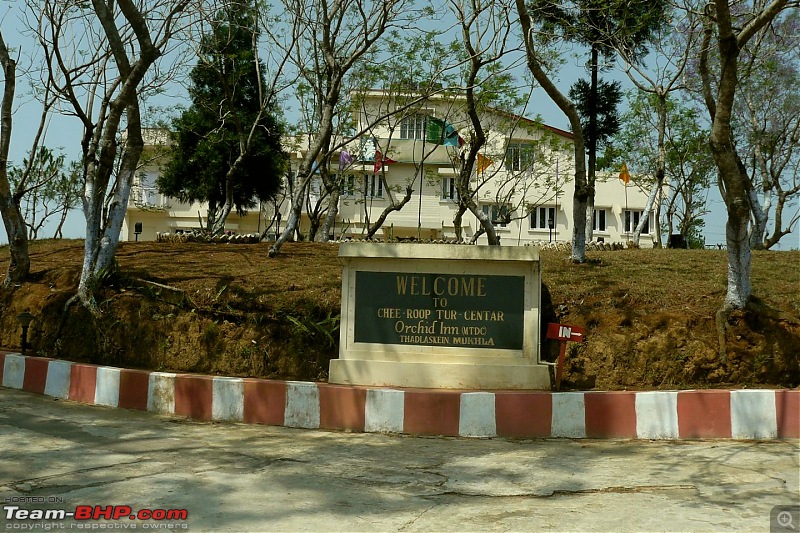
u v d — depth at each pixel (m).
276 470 6.72
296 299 9.98
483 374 8.71
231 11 14.61
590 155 21.86
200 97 20.83
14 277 12.12
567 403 8.19
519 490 6.24
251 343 9.56
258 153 22.59
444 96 17.17
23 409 8.93
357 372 8.90
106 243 10.90
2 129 11.95
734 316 9.15
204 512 5.48
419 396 8.30
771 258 12.73
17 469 6.43
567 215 35.44
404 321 8.97
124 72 10.80
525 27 10.71
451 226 35.78
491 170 29.38
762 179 21.50
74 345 10.51
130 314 10.28
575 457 7.36
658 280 10.48
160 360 9.88
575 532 5.19
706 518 5.49
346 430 8.43
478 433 8.19
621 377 8.91
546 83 11.03
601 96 22.03
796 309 9.52
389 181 35.75
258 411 8.69
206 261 12.35
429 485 6.36
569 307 9.64
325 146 15.49
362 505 5.76
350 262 9.10
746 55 17.11
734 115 21.69
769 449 7.64
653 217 36.97
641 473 6.77
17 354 10.50
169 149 26.59
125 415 8.88
